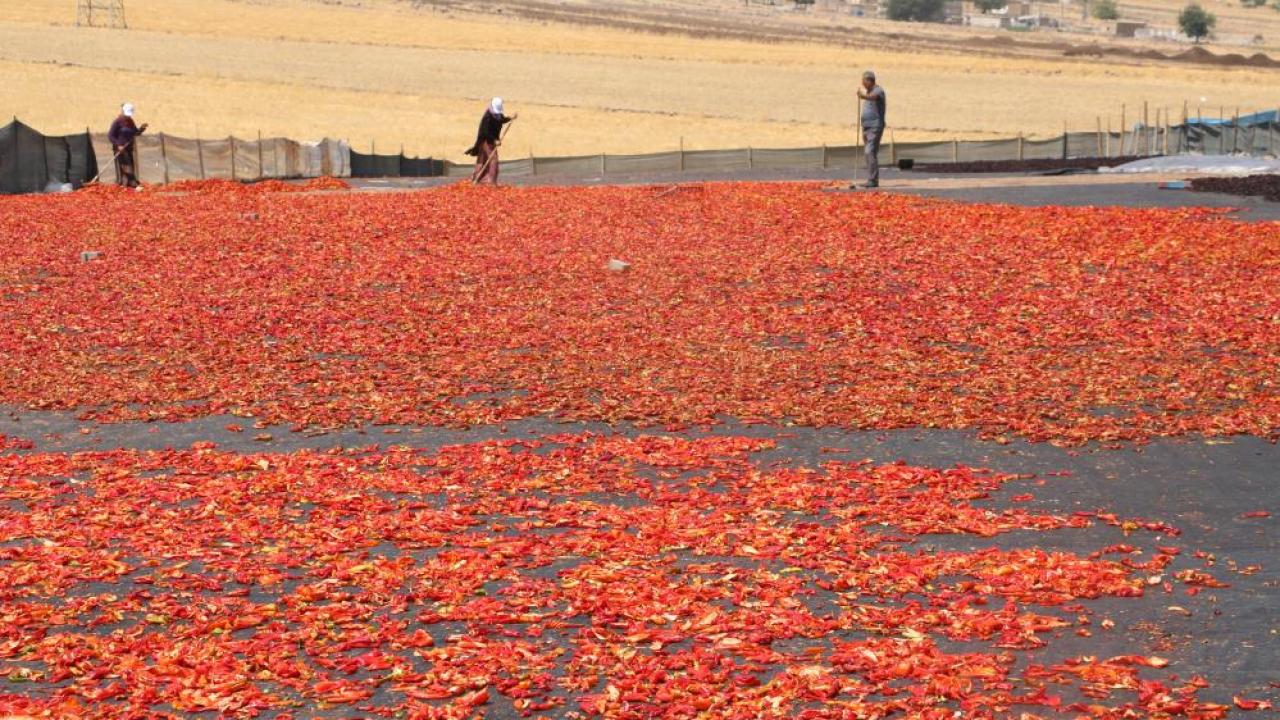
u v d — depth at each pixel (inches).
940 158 1951.3
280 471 440.5
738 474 433.7
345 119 2719.0
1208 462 446.0
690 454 456.8
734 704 262.5
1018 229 936.3
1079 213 987.3
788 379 574.6
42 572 341.7
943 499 405.1
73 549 358.9
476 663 284.0
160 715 264.8
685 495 407.2
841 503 401.1
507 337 663.8
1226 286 738.8
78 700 272.4
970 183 1269.7
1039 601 318.0
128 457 462.9
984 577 332.2
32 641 302.0
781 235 959.6
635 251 905.5
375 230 1013.8
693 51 4611.2
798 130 2815.0
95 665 288.2
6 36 3622.0
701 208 1117.7
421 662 288.8
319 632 303.9
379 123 2699.3
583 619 311.0
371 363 614.5
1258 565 346.0
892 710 261.9
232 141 1750.7
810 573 339.6
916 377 576.1
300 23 4724.4
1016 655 289.3
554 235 983.0
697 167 1879.9
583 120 2842.0
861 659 282.0
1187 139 2052.2
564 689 274.5
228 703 267.7
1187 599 321.1
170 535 371.9
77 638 301.0
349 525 380.8
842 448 470.0
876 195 1155.9
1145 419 497.4
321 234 995.3
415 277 825.5
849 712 258.5
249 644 294.4
